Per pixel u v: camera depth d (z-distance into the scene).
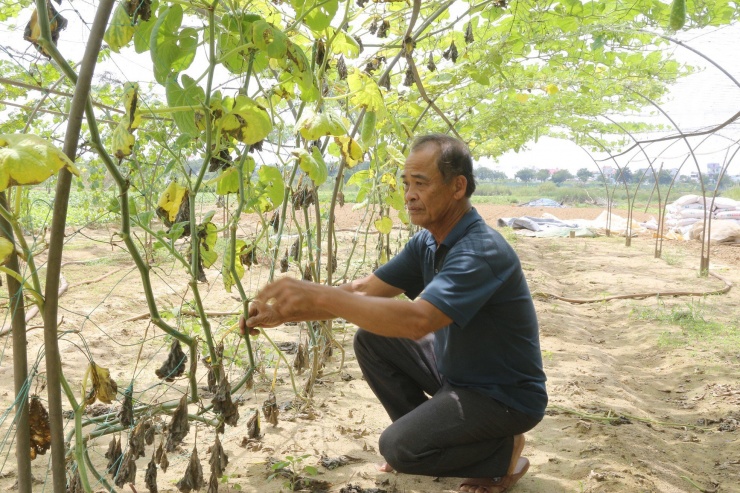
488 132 7.94
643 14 4.66
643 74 6.87
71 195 12.62
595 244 14.00
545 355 5.30
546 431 3.71
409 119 4.84
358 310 2.37
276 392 4.18
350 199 21.84
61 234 1.80
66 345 4.98
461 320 2.48
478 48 4.97
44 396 3.82
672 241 14.82
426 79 5.05
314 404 3.98
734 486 3.15
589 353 5.48
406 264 3.13
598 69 6.82
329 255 3.94
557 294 8.48
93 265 8.52
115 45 2.09
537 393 2.81
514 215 22.02
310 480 2.97
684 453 3.55
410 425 2.76
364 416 3.85
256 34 2.24
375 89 3.19
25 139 1.63
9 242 1.80
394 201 4.52
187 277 7.88
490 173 61.19
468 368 2.79
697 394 4.62
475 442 2.77
